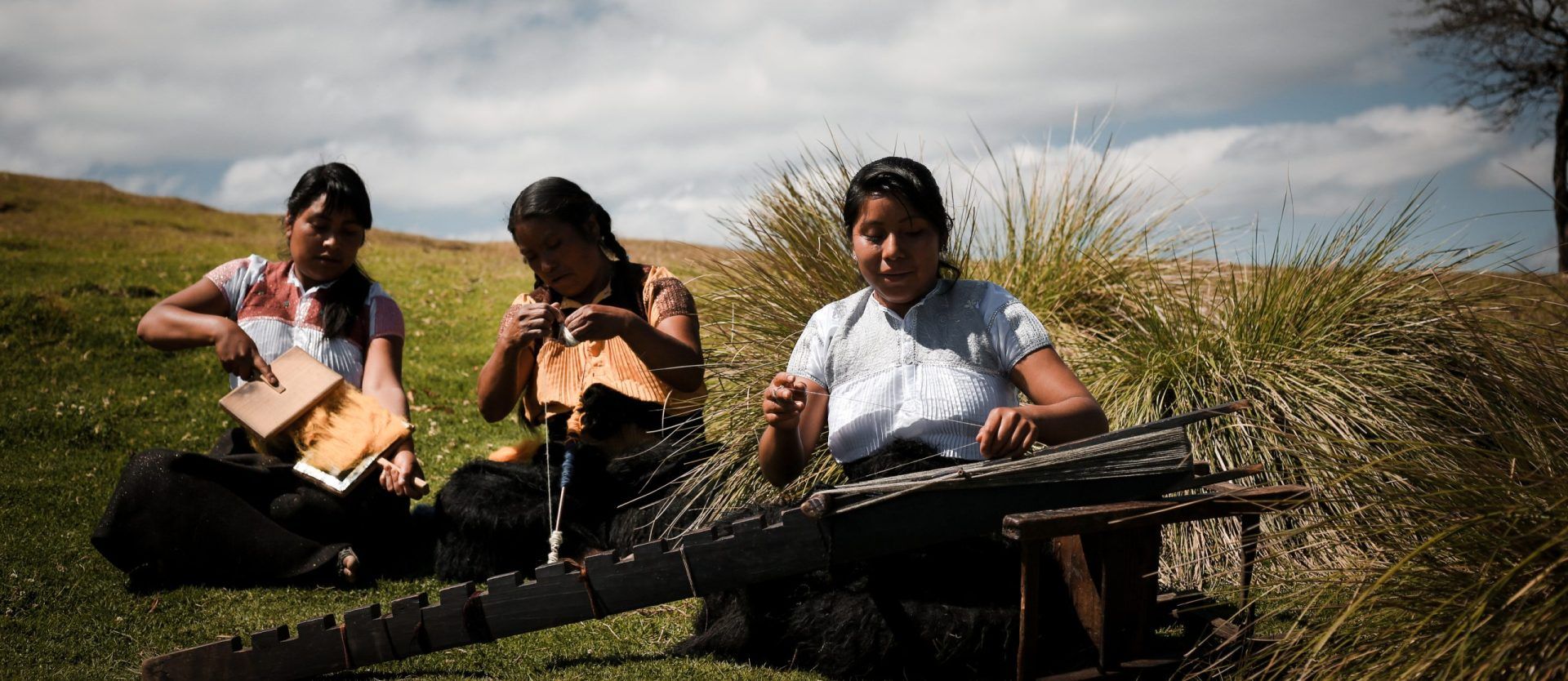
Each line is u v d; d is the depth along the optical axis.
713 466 3.79
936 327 2.80
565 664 2.92
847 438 2.84
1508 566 2.21
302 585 3.70
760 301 4.57
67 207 26.11
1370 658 2.31
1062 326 4.77
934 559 2.70
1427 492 2.43
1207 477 2.52
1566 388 2.62
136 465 3.66
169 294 10.86
